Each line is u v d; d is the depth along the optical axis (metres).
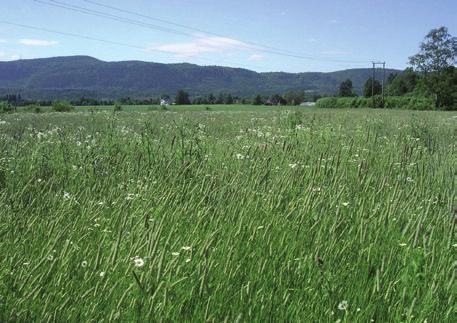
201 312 3.10
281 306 3.21
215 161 8.32
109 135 10.86
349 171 7.33
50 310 3.13
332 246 3.95
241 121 21.50
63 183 6.73
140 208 5.25
